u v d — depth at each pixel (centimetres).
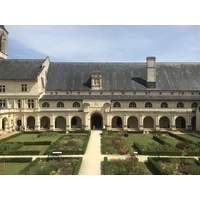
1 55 7894
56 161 3097
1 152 3647
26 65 7300
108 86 7262
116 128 6881
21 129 6575
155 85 7225
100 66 7925
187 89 7169
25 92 6775
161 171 2608
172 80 7419
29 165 2858
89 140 4956
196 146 4006
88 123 6781
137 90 7162
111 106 6975
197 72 7662
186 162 3025
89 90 7175
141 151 3691
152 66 7219
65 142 4303
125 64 8012
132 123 7175
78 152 3684
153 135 5631
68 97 7012
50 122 6744
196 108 6912
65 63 8056
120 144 4172
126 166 2773
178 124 7144
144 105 6975
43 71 7200
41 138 5259
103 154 3675
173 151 3681
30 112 6731
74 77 7544
